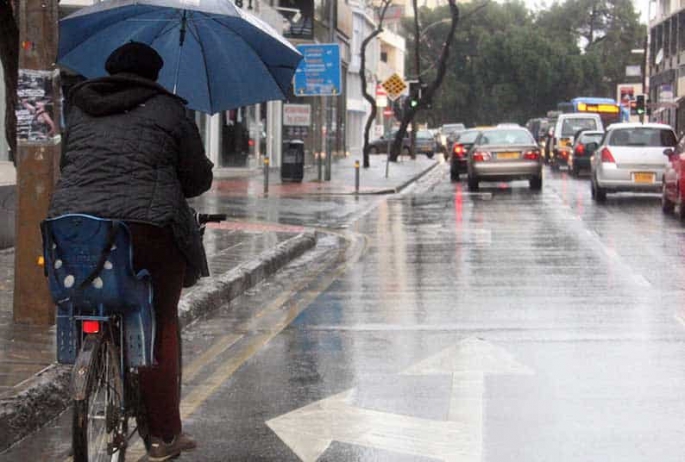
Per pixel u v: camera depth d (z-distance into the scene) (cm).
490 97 11069
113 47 883
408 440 783
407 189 4016
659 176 3164
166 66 873
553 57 10894
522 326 1234
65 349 645
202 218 766
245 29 829
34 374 888
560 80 10975
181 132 663
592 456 742
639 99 7044
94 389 624
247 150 4719
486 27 11512
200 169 678
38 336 1052
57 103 1090
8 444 771
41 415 828
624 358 1058
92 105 655
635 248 2016
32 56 1076
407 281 1611
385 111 8631
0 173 1814
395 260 1870
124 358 649
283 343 1152
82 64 897
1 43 1355
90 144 646
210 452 757
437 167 6253
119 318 656
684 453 749
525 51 10900
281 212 2842
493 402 891
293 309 1373
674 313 1316
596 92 11169
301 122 4012
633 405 879
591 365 1027
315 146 5991
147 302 643
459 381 966
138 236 635
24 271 1107
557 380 967
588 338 1160
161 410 681
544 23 12112
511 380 969
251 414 860
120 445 657
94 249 609
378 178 4531
